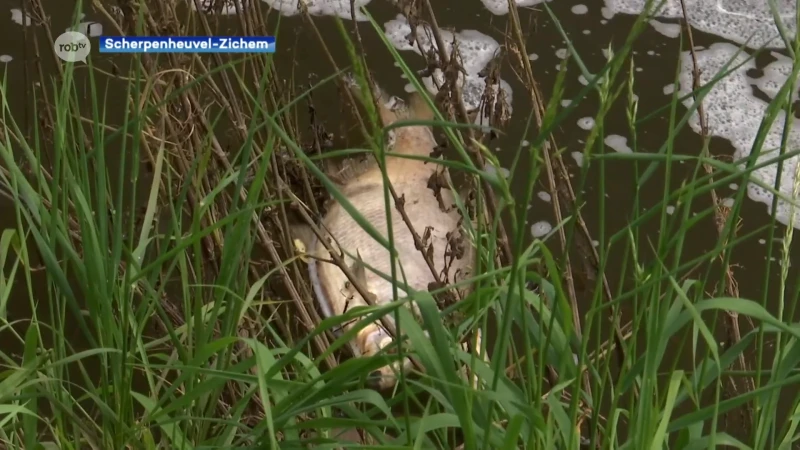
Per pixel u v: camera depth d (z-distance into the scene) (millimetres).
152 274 1195
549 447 935
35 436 1240
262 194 1755
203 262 1674
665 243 893
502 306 1053
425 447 1104
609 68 772
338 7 2854
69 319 1990
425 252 1745
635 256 1008
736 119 2648
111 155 2232
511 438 877
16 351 1972
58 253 1595
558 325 1050
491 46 2812
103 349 1092
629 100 975
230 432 1214
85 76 2359
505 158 2451
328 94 2459
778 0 3068
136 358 1229
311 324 1630
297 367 1294
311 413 1457
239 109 1638
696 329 1073
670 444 1579
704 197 2383
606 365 989
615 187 2414
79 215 1119
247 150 1119
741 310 903
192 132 1489
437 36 1529
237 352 1498
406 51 2715
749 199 2412
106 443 1191
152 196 1271
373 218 2123
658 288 915
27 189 1150
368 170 2258
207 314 1470
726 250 1010
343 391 1189
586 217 2330
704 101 2697
